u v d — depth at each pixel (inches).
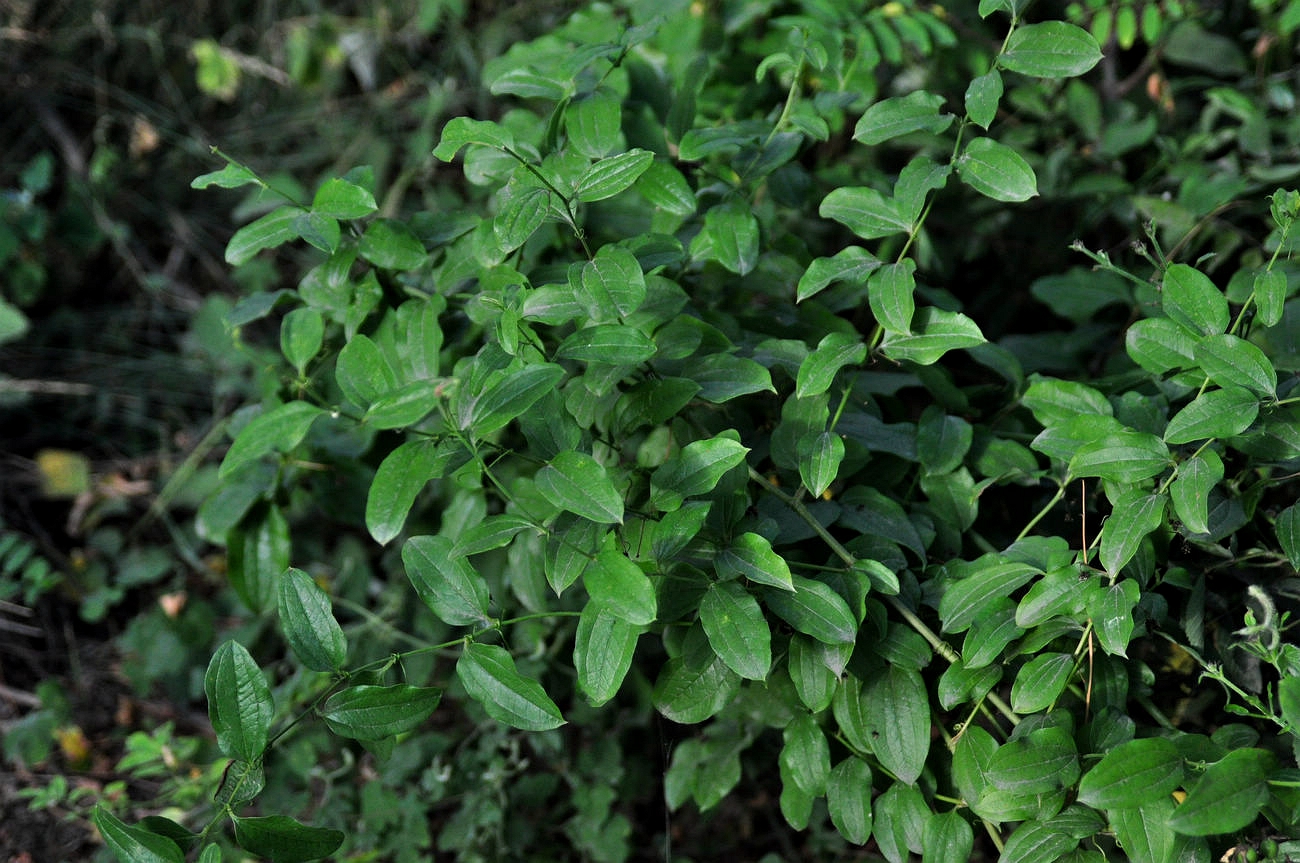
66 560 89.1
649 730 73.0
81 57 114.7
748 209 62.2
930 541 61.4
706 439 60.1
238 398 97.5
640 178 61.1
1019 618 57.4
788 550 61.1
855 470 61.7
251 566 68.1
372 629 74.1
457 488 67.8
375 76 114.5
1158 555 59.6
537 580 63.4
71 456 91.5
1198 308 57.4
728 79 76.7
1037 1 80.0
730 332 63.1
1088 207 74.6
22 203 100.2
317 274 62.9
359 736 57.2
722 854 72.6
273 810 73.5
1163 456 57.2
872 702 59.4
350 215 59.6
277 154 115.0
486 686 57.2
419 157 100.2
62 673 83.7
